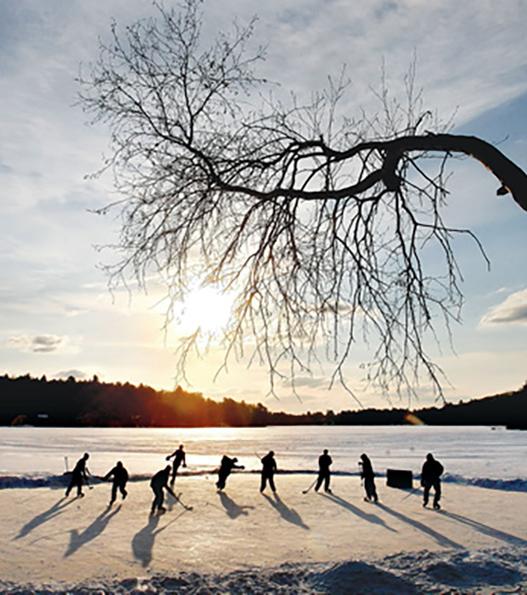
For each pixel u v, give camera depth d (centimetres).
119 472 1891
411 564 1075
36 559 1113
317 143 555
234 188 538
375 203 542
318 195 533
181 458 2405
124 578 972
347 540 1315
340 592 920
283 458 5484
